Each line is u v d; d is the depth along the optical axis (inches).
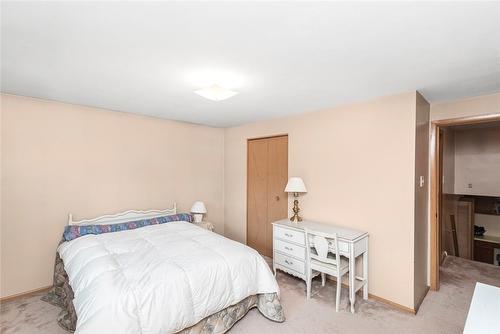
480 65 74.1
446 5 46.4
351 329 86.7
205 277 78.2
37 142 112.3
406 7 47.1
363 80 87.0
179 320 69.6
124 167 138.6
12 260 106.7
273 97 107.7
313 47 63.6
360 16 50.1
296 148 139.0
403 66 75.2
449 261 151.9
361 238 102.8
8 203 106.0
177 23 53.1
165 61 72.5
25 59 71.2
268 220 158.6
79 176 123.6
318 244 102.4
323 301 105.2
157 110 133.4
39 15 50.3
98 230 117.4
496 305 51.1
